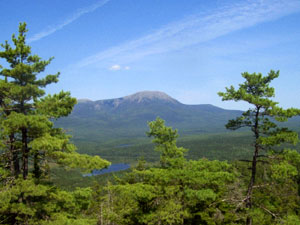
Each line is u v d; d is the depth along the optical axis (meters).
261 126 15.57
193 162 19.08
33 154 11.69
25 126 10.20
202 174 16.42
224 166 17.78
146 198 16.16
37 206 11.04
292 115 14.19
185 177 16.56
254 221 15.23
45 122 10.98
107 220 22.14
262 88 15.48
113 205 22.20
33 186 10.55
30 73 11.45
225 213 19.22
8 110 11.49
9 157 11.30
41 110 11.40
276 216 14.94
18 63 11.87
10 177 10.82
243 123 16.30
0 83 10.80
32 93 11.27
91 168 10.82
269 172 15.20
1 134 10.15
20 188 10.50
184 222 20.25
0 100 11.48
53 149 10.62
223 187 17.36
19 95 10.98
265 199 16.92
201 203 18.66
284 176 13.74
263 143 14.58
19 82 11.73
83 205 12.43
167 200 17.41
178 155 24.77
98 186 30.30
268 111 15.02
